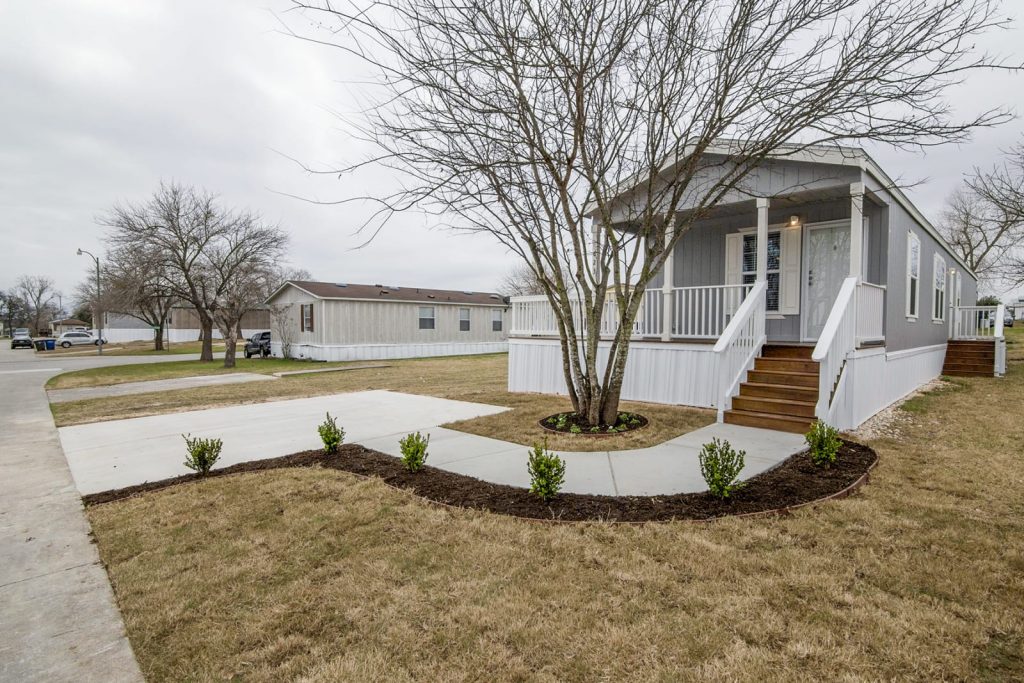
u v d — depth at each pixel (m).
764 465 4.89
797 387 6.84
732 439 5.98
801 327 9.10
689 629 2.33
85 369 19.44
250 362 22.11
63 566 3.14
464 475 4.76
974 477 4.54
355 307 21.86
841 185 7.15
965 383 10.98
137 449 6.21
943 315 13.20
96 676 2.13
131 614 2.58
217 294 19.88
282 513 3.88
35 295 71.25
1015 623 2.35
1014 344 19.48
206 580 2.89
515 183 6.01
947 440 5.99
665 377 8.36
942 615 2.43
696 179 8.48
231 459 5.64
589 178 5.95
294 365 19.59
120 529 3.67
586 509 3.82
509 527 3.52
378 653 2.21
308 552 3.21
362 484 4.52
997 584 2.71
